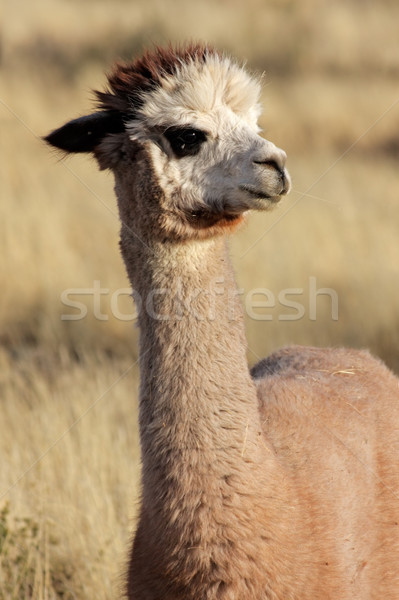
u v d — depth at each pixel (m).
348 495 15.56
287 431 15.95
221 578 13.77
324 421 16.64
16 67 99.81
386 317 37.94
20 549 21.41
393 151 76.69
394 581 15.87
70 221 49.28
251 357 35.44
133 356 36.00
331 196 54.72
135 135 15.02
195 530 13.87
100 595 20.53
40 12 120.19
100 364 34.09
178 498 13.99
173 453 14.10
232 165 14.63
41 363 35.41
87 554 21.44
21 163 58.50
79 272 42.81
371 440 16.98
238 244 41.66
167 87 15.11
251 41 111.56
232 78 15.22
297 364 19.75
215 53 15.74
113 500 23.61
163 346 14.45
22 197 52.06
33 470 24.56
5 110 74.38
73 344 37.41
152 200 14.80
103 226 49.00
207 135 14.81
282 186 14.59
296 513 14.37
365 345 36.78
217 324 14.52
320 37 114.44
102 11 120.19
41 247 44.97
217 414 14.17
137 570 14.80
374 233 47.66
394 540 16.08
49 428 26.50
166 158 14.85
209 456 14.01
